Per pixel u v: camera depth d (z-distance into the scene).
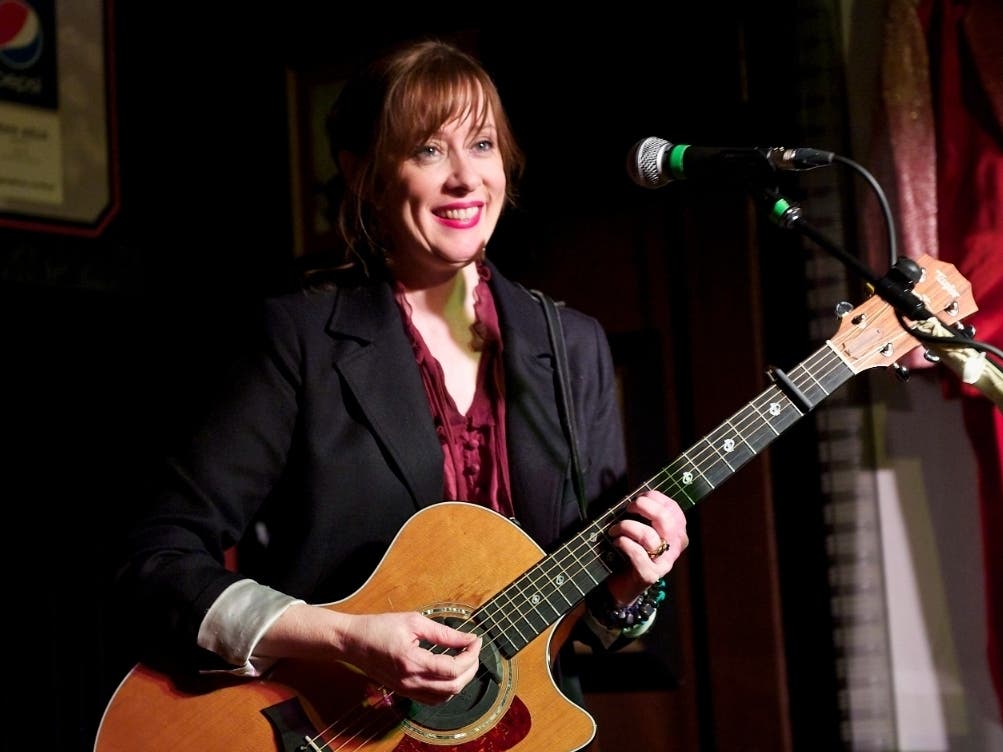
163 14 4.35
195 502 2.39
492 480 2.51
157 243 4.27
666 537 2.31
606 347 2.77
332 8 4.55
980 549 3.88
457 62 2.52
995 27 3.72
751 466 4.06
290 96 4.60
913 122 3.79
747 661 4.04
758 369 4.06
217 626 2.26
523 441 2.52
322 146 4.56
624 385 4.25
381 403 2.45
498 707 2.34
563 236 4.36
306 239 4.54
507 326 2.61
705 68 4.11
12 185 3.83
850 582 3.95
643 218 4.25
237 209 4.51
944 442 3.94
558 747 2.32
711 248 4.14
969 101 3.76
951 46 3.78
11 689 3.68
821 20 3.99
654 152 2.46
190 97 4.42
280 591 2.41
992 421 3.69
